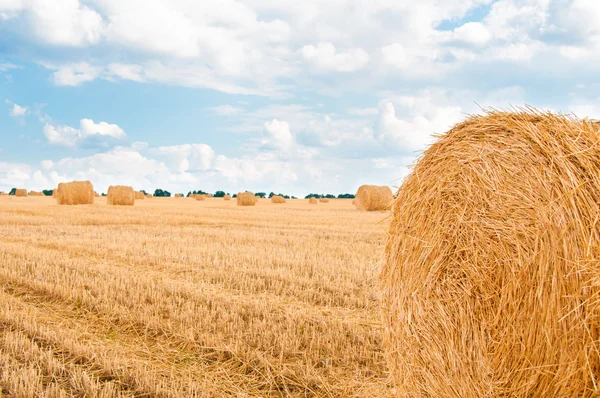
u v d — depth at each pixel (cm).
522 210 357
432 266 420
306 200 6288
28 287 795
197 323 613
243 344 542
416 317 435
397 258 469
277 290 777
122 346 549
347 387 449
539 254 341
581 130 353
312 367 480
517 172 370
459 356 391
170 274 899
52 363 475
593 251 316
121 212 2475
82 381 446
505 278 361
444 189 423
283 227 1798
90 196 3372
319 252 1148
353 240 1404
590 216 322
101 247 1195
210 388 443
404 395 446
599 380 308
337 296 744
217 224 1919
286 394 440
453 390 396
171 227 1759
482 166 395
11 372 457
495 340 366
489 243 374
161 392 428
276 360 500
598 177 327
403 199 471
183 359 514
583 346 314
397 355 460
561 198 337
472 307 384
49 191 8319
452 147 428
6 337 533
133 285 803
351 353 518
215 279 861
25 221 1867
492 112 411
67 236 1431
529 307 343
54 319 639
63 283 803
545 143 360
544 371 334
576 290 319
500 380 362
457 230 402
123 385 448
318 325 609
